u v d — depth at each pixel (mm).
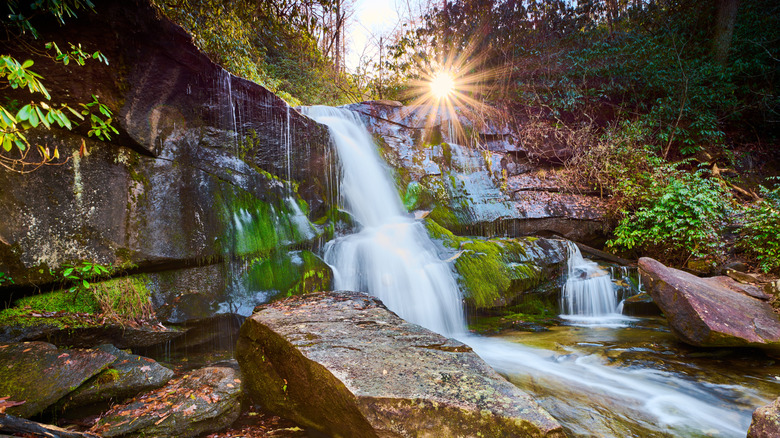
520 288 6812
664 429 3186
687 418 3354
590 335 5742
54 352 3043
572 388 3930
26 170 3512
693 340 4641
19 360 2879
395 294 5926
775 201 7402
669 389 3895
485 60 11102
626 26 12273
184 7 6203
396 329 3535
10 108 3434
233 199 4980
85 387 2918
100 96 3762
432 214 8125
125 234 4016
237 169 5148
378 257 6184
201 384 3289
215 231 4684
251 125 5504
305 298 4621
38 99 3533
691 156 10672
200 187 4684
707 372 4281
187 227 4461
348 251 6055
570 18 11547
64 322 3436
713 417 3371
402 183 8438
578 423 3270
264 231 5191
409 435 2375
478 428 2344
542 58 10672
